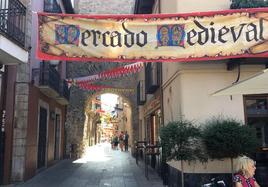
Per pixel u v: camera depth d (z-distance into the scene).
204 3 9.79
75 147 23.98
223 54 8.26
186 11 9.78
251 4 9.27
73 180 13.15
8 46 9.34
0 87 11.68
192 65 9.52
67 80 20.67
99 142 71.94
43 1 16.03
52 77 15.57
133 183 12.32
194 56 8.28
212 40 8.32
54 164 19.25
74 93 24.83
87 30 8.30
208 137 8.41
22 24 11.45
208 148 8.52
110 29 8.34
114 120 65.69
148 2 15.10
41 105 15.67
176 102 10.29
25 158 12.88
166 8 11.88
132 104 25.38
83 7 27.48
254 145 8.28
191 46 8.33
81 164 19.33
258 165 9.26
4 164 12.11
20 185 11.99
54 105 19.59
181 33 8.38
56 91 16.50
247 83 5.84
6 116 12.42
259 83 5.85
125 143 34.25
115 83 25.25
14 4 10.55
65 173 15.27
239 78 9.38
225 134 8.23
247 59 8.87
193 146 8.77
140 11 16.06
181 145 8.69
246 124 9.09
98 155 27.00
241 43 8.27
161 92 13.31
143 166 18.03
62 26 8.27
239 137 8.17
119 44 8.31
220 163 9.15
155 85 13.80
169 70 11.52
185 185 9.25
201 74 9.53
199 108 9.41
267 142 9.41
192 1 9.82
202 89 9.47
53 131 19.33
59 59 8.16
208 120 9.30
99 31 8.31
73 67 24.66
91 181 12.88
